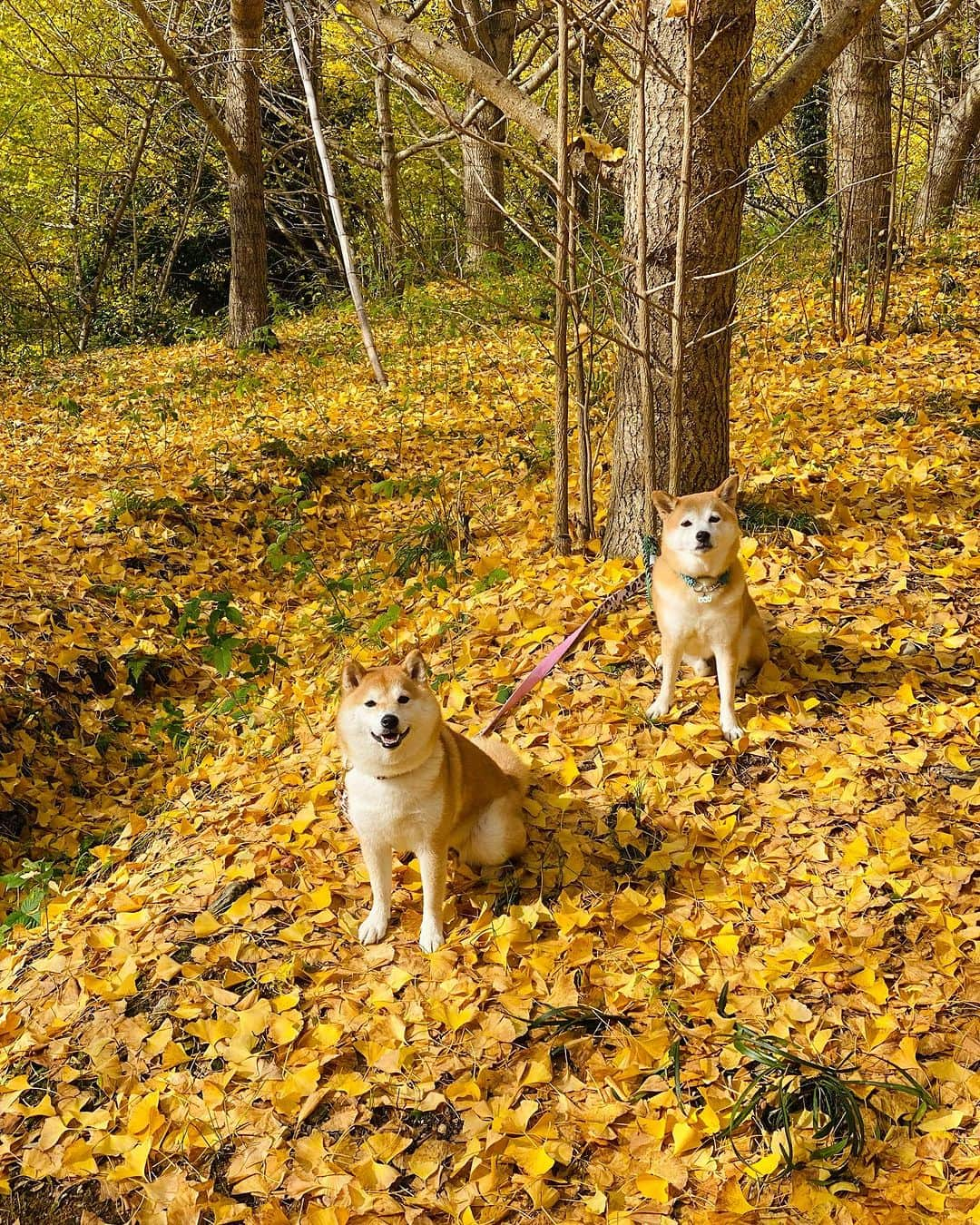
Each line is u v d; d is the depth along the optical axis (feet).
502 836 8.81
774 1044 7.52
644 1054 7.61
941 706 9.95
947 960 7.97
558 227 11.45
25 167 38.81
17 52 32.89
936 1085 7.38
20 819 11.10
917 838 8.80
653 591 10.05
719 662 9.85
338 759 10.28
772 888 8.61
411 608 12.80
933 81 28.89
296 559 13.52
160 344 34.32
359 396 20.39
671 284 10.98
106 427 19.65
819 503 12.95
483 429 17.81
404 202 33.06
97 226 38.17
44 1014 8.38
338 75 35.88
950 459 13.79
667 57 10.87
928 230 28.94
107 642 12.89
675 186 11.11
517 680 10.81
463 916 8.67
